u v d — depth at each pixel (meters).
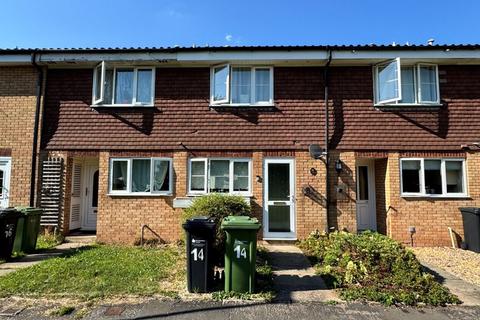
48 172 10.23
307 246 9.05
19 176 10.19
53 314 4.71
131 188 10.19
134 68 10.58
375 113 10.21
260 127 10.27
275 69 10.50
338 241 7.39
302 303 5.18
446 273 6.91
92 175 11.81
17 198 10.14
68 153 10.27
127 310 4.87
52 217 10.12
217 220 7.12
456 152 10.02
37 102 10.34
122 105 10.40
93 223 11.63
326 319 4.65
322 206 9.94
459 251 9.10
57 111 10.45
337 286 5.81
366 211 10.98
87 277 6.23
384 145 10.07
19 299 5.22
